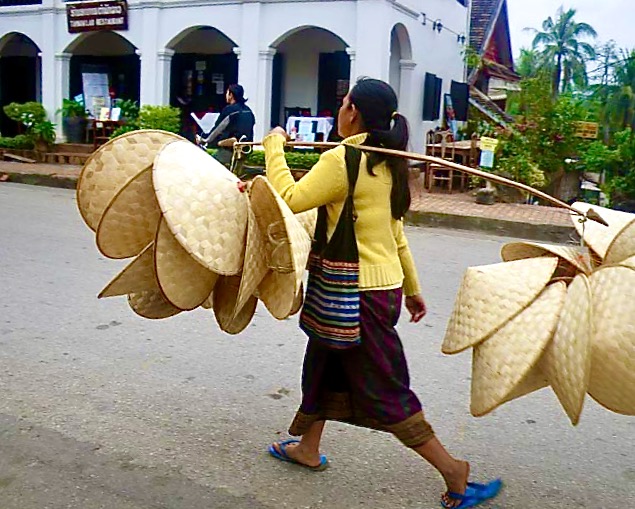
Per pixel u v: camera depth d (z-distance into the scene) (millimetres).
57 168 15000
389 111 2820
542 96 13344
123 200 2676
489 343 2557
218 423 3744
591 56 26578
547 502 3105
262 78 14156
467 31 17906
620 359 2367
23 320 5312
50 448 3424
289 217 2494
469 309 2643
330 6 13438
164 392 4109
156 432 3623
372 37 13070
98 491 3078
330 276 2773
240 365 4562
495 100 21562
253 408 3943
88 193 2807
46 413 3789
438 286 6887
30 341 4871
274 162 2826
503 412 4012
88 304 5746
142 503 3000
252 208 2631
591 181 16250
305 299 2895
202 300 2736
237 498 3059
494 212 10891
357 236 2799
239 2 14148
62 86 16562
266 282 2732
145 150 2779
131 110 16141
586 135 13328
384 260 2838
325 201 2738
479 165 12758
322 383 3016
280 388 4230
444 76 16609
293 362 4645
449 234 10102
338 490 3145
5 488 3072
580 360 2354
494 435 3736
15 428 3609
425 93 15398
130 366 4484
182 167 2518
